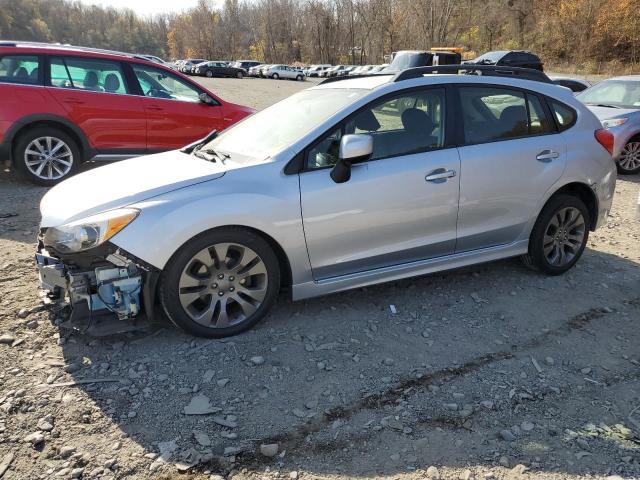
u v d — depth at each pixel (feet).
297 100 14.43
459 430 8.93
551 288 14.51
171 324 11.91
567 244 15.26
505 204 13.80
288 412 9.27
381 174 12.10
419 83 13.03
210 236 10.78
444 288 14.30
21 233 17.51
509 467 8.12
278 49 286.46
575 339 11.94
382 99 12.58
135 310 10.66
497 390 10.01
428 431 8.88
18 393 9.43
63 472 7.80
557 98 14.87
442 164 12.78
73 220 10.57
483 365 10.82
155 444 8.43
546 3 183.73
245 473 7.93
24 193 22.71
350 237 12.04
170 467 7.98
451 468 8.09
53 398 9.38
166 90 26.07
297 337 11.62
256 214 10.97
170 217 10.43
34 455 8.11
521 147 13.84
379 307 13.14
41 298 12.77
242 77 177.06
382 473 7.98
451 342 11.66
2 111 22.33
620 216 21.85
